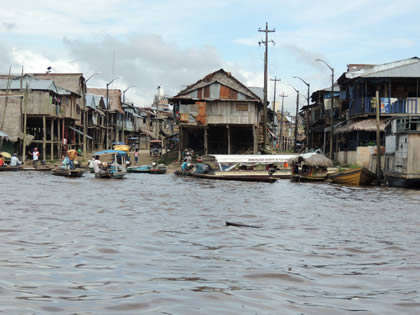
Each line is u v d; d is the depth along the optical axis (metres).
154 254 9.23
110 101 71.62
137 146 74.75
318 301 6.41
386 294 6.84
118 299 6.19
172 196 22.23
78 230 11.88
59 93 50.06
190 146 51.94
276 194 24.28
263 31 45.66
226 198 21.75
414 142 27.30
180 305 6.02
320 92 51.66
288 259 9.12
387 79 36.94
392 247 10.57
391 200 21.64
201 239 11.02
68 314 5.56
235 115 46.22
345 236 11.98
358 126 36.00
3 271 7.48
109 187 26.58
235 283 7.21
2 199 18.73
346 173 31.23
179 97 46.16
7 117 45.44
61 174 34.41
